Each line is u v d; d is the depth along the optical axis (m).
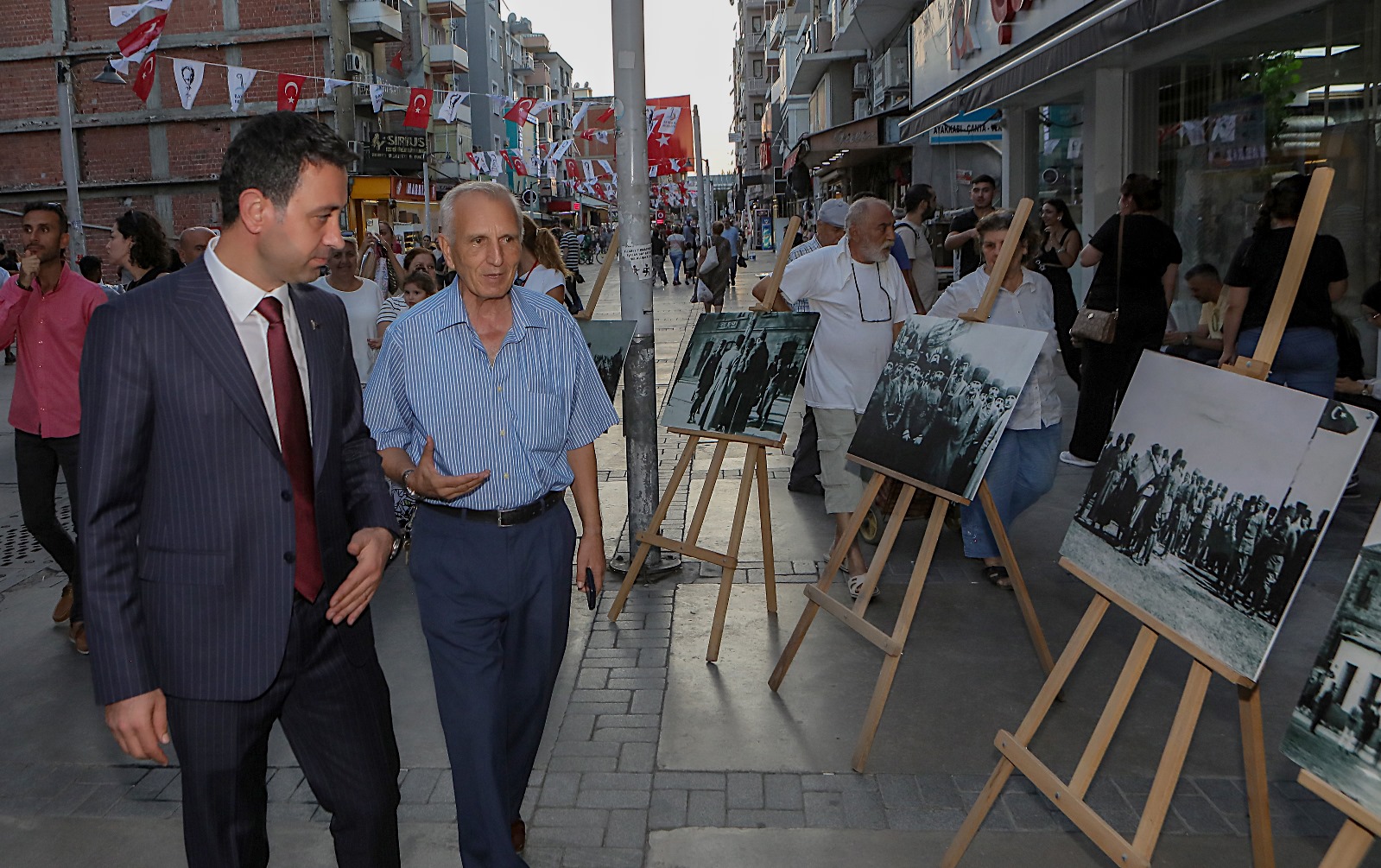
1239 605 2.41
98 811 3.45
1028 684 4.16
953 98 10.07
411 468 2.79
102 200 34.75
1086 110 10.63
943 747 3.69
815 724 3.88
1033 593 5.09
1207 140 8.88
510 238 2.69
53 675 4.56
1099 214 10.38
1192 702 2.49
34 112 34.16
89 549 2.02
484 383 2.77
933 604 5.02
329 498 2.31
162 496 2.12
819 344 5.03
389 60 38.88
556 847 3.13
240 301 2.16
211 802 2.20
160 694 2.08
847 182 33.50
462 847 2.71
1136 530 2.80
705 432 4.82
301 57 33.56
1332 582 5.01
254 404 2.12
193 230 5.42
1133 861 2.44
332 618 2.24
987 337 3.84
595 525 3.05
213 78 33.84
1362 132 6.82
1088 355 7.23
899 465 3.91
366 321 5.92
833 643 4.61
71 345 4.59
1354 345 6.28
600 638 4.73
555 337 2.86
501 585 2.77
